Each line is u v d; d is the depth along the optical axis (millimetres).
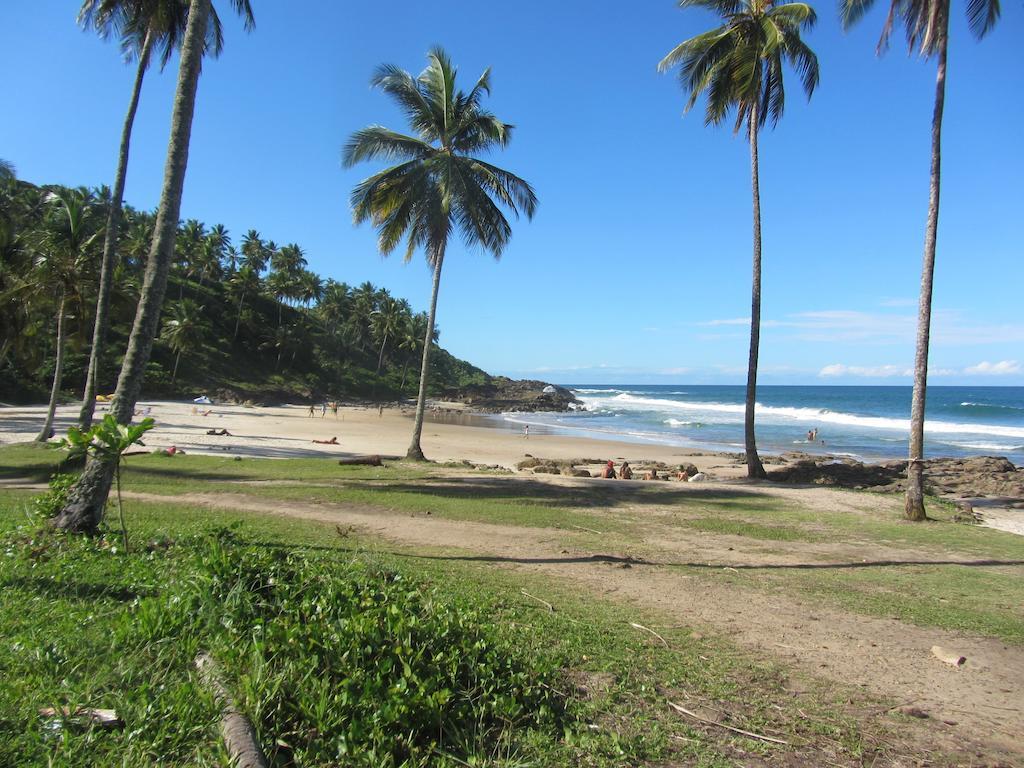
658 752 3271
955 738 3748
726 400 104875
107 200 70875
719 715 3818
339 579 4492
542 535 9680
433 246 20859
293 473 15781
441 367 113188
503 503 12453
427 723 3139
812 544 9992
